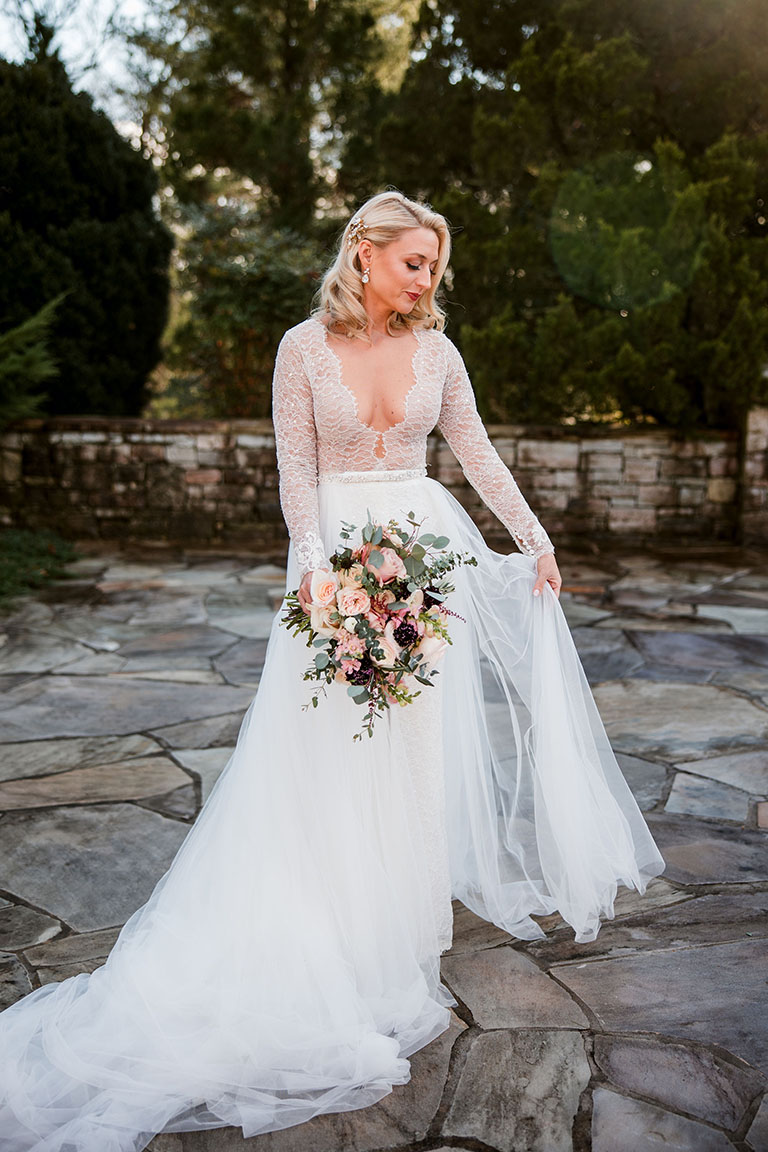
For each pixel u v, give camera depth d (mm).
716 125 8383
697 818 2900
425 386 2123
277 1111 1721
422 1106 1731
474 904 2443
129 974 1994
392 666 1875
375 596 1908
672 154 7730
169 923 2084
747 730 3672
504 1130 1665
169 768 3336
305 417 2135
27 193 8305
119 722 3832
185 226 13492
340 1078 1802
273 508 8703
